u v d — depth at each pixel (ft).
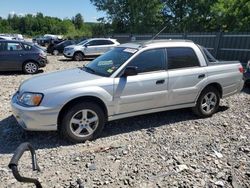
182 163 13.79
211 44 56.49
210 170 13.17
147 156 14.48
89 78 16.42
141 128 18.30
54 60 68.64
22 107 15.35
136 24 134.21
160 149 15.29
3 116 20.56
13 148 15.35
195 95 19.40
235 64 21.42
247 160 14.15
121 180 12.35
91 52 68.64
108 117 16.74
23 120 15.40
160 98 18.01
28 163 13.78
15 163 5.99
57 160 14.08
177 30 131.13
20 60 42.63
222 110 22.34
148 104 17.74
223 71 20.44
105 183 12.11
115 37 96.63
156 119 19.89
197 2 125.39
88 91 15.62
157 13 132.36
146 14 132.16
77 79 16.33
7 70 42.50
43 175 12.73
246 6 90.94
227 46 53.21
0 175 12.69
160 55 18.13
